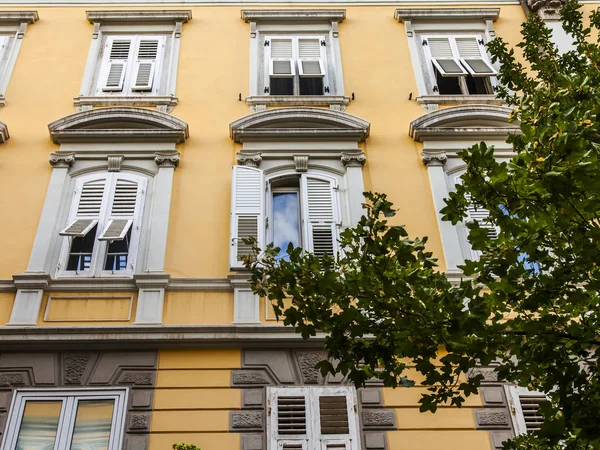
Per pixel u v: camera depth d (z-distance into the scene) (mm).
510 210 5574
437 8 14414
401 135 11992
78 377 8586
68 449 8031
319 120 11922
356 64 13344
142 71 13094
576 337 5480
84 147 11484
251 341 8898
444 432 8289
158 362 8766
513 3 14742
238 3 14477
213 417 8320
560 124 5379
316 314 6012
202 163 11367
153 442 8070
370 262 5848
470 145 11750
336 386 8602
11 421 8164
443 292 5613
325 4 14562
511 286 5566
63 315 9195
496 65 13445
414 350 5691
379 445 8133
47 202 10594
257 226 10273
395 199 10898
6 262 9812
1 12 13766
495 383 8734
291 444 8109
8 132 11648
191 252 10023
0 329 8750
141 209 10633
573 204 5305
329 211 10805
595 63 7910
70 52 13336
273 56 13609
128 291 9492
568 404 5328
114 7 14328
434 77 13258
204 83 12836
